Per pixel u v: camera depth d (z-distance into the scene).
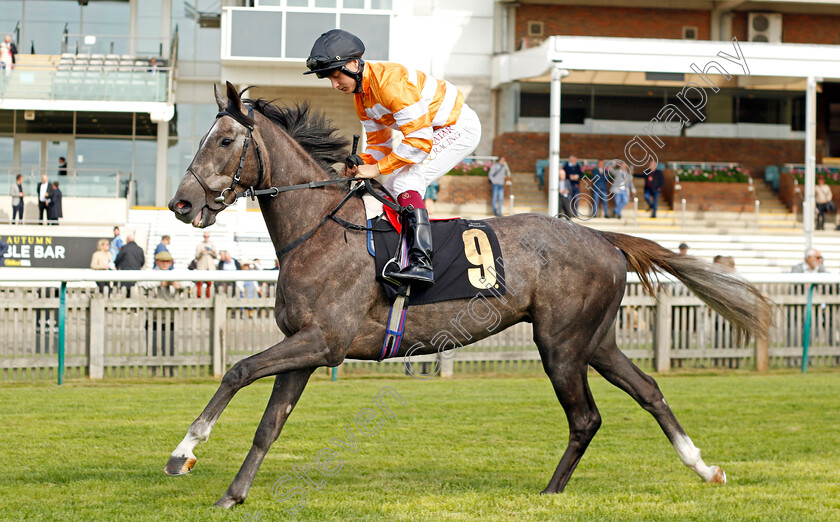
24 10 18.36
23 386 6.75
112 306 7.09
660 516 3.21
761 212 16.62
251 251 14.20
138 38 18.48
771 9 18.12
